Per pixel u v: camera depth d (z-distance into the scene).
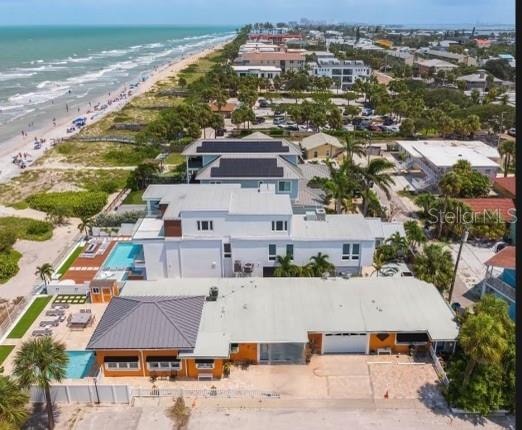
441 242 57.03
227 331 36.19
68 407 32.72
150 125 107.88
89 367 36.91
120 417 31.88
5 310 45.06
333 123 114.12
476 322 29.97
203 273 47.62
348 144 72.44
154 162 87.44
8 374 35.78
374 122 124.62
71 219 67.31
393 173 83.44
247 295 40.56
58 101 163.12
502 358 30.80
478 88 171.88
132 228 59.31
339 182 57.31
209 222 45.94
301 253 46.78
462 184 65.31
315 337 37.28
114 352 34.66
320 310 38.50
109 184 78.25
